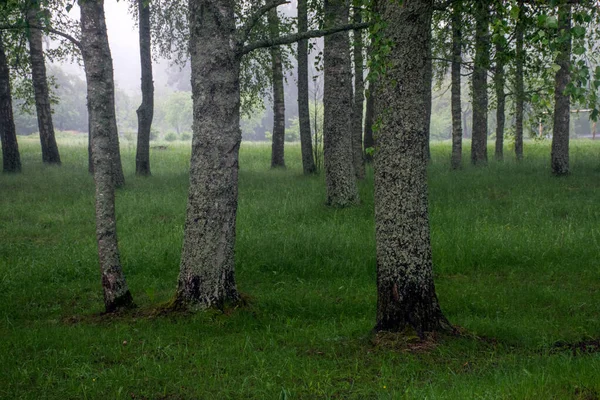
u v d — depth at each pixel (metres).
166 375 5.41
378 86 6.25
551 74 4.79
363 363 5.73
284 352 6.07
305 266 10.04
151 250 10.69
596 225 11.74
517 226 12.00
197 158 7.39
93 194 16.84
